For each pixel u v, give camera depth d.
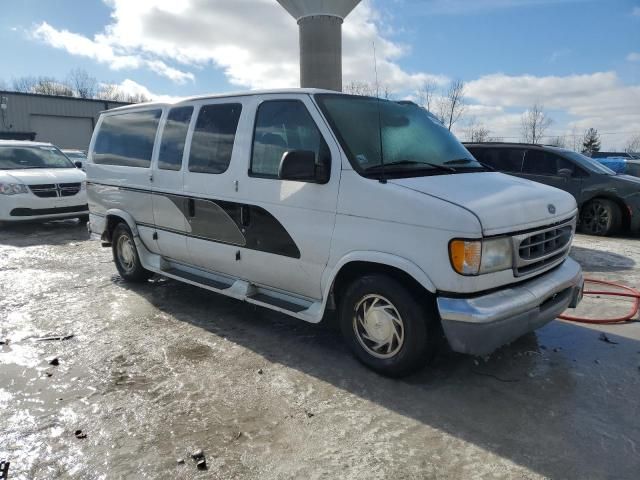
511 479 2.60
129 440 2.92
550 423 3.11
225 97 4.65
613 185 9.51
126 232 6.00
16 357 4.05
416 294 3.43
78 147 41.47
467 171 4.05
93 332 4.59
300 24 17.08
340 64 17.36
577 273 3.92
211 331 4.61
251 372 3.78
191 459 2.75
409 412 3.23
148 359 4.01
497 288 3.31
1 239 9.35
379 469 2.68
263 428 3.05
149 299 5.58
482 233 3.09
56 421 3.12
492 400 3.38
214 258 4.77
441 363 3.91
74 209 10.46
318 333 4.55
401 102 4.63
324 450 2.84
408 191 3.36
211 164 4.65
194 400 3.37
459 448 2.86
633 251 8.27
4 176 9.90
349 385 3.57
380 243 3.44
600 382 3.64
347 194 3.60
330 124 3.77
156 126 5.40
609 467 2.70
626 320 4.88
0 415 3.19
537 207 3.54
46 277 6.55
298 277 4.05
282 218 4.02
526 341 4.36
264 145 4.22
